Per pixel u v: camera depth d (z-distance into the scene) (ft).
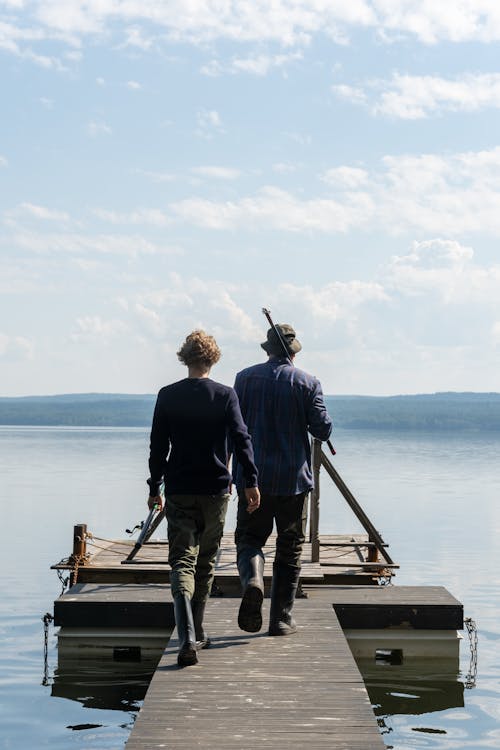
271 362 20.34
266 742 13.67
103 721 19.30
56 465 156.97
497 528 61.05
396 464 172.45
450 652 24.06
